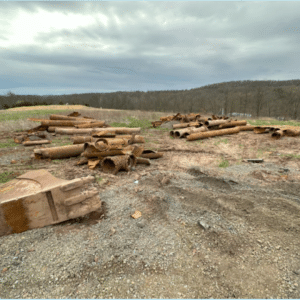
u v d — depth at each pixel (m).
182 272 2.68
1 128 12.82
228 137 12.04
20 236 3.14
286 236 3.25
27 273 2.57
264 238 3.24
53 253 2.90
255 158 7.88
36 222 3.30
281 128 11.84
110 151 6.49
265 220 3.66
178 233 3.42
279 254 2.92
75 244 3.08
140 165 7.02
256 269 2.70
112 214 3.90
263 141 10.62
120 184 5.28
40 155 7.24
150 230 3.48
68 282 2.50
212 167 6.92
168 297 2.35
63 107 36.28
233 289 2.43
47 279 2.52
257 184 5.42
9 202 3.05
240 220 3.73
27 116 18.17
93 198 3.79
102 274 2.62
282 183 5.39
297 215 3.74
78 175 5.69
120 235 3.33
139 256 2.92
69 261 2.78
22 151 8.28
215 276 2.61
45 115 19.11
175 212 4.04
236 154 8.55
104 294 2.37
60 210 3.45
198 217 3.86
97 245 3.09
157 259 2.88
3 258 2.74
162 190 5.00
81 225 3.55
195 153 8.76
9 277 2.50
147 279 2.58
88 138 8.65
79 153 7.68
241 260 2.85
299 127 12.15
